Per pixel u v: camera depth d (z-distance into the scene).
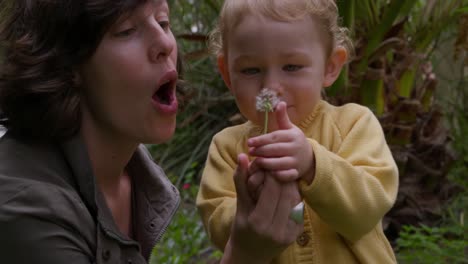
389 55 3.73
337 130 1.78
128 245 1.56
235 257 1.54
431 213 3.62
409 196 3.61
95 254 1.49
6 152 1.49
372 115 1.82
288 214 1.49
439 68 5.02
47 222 1.40
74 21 1.46
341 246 1.71
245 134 1.86
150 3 1.49
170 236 3.47
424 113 3.78
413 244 3.05
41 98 1.49
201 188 1.85
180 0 4.68
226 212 1.72
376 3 3.47
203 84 5.18
